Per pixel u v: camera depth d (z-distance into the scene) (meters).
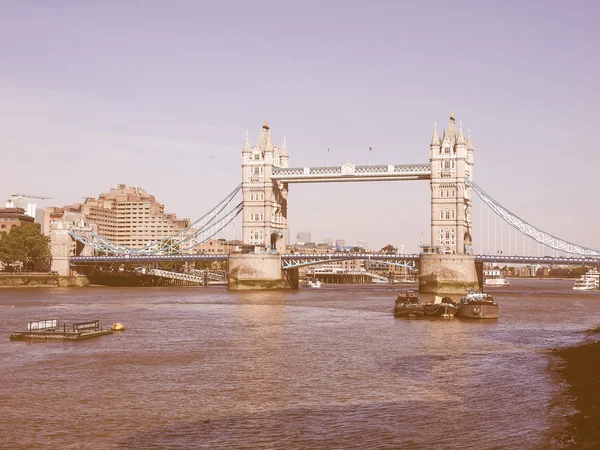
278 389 59.53
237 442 44.84
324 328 106.19
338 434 46.41
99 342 88.25
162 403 54.62
